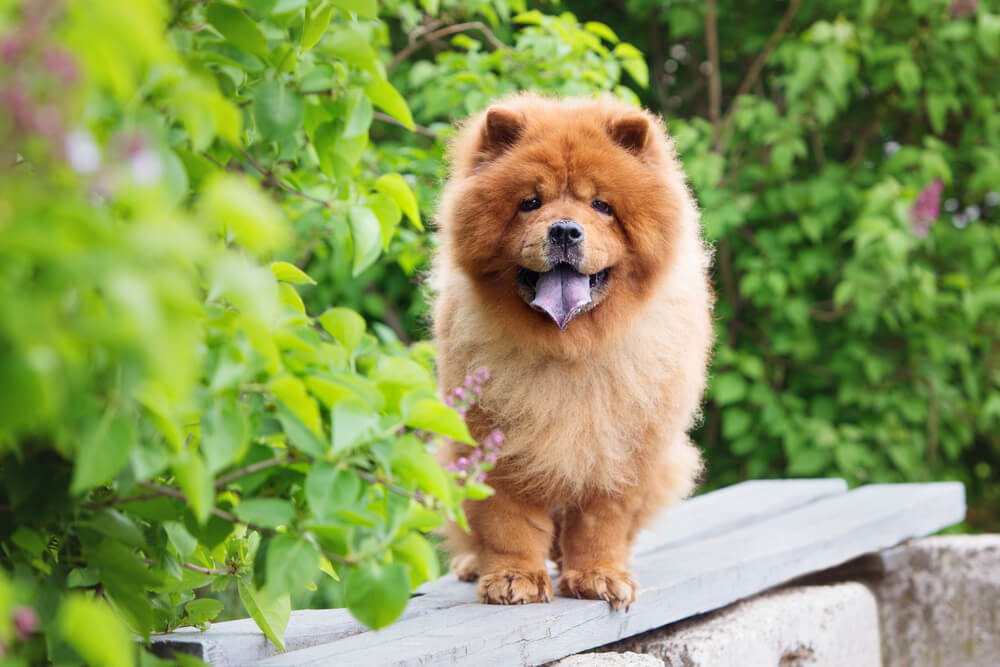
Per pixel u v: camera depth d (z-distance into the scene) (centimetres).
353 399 206
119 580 244
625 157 378
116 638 151
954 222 834
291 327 226
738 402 811
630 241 371
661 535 495
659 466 394
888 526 524
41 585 234
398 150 604
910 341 788
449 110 661
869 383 794
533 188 367
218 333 210
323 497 207
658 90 927
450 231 386
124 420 176
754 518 546
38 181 146
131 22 136
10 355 143
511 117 384
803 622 428
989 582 523
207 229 186
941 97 770
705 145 757
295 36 277
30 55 133
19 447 213
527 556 380
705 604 401
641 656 341
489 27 839
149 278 140
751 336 841
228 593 473
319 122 275
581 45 580
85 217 137
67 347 141
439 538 444
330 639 335
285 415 213
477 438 377
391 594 216
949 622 529
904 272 716
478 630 319
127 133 156
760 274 772
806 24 830
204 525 240
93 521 236
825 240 810
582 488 384
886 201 713
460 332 385
